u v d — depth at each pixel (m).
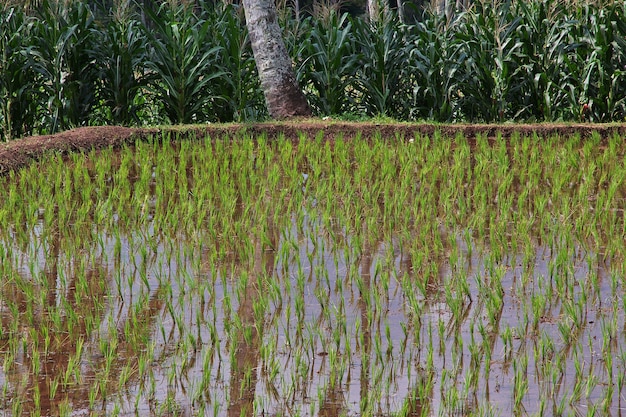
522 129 42.41
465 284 20.89
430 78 49.16
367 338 18.42
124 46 48.72
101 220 27.44
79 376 16.42
